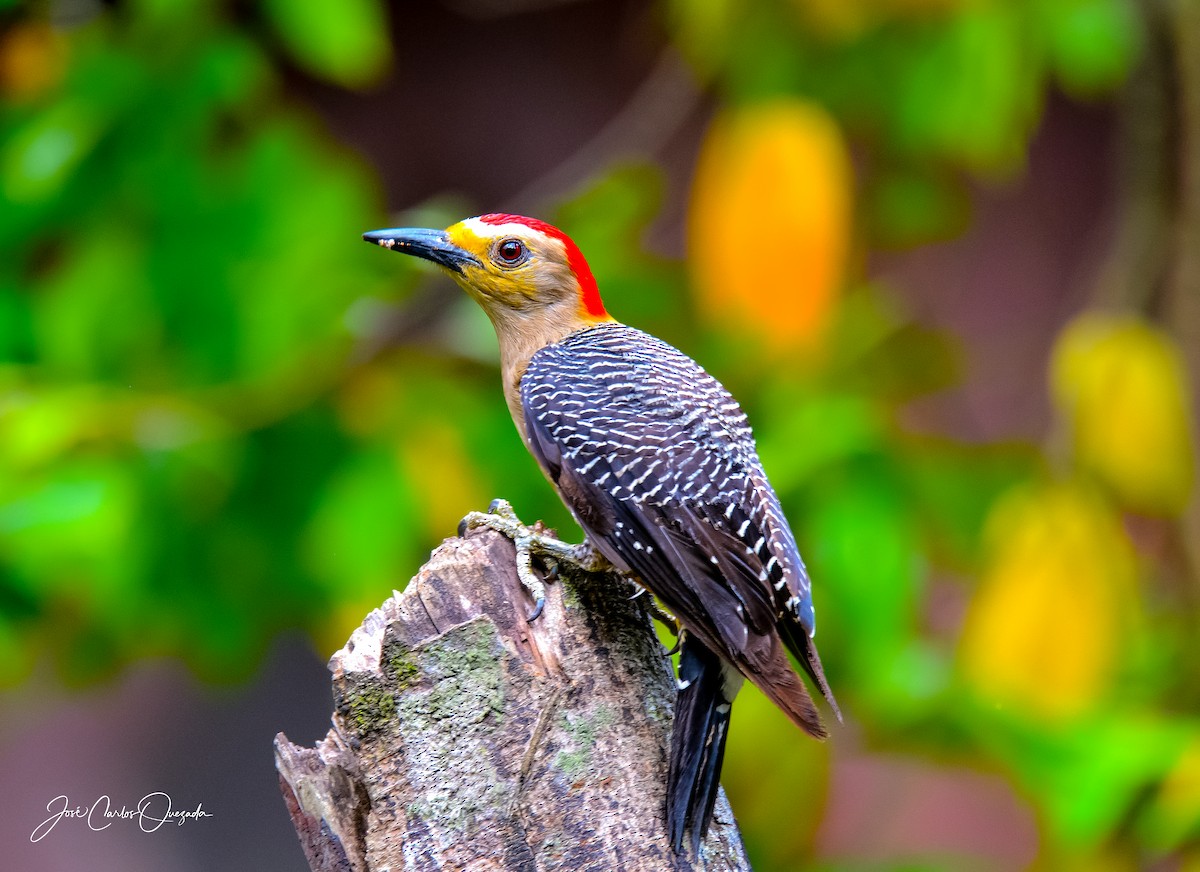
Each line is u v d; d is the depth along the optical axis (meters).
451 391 10.95
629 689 7.14
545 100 20.77
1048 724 10.45
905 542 10.60
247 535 10.77
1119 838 11.02
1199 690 12.32
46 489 9.81
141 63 10.66
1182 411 12.05
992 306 21.58
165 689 21.73
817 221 10.70
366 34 10.25
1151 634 12.91
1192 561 13.55
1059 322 21.52
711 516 7.79
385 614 7.05
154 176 10.75
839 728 11.56
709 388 8.77
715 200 10.93
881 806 14.84
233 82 10.71
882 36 11.54
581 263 9.89
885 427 10.91
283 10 10.20
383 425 10.74
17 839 20.95
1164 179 14.30
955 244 21.00
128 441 10.20
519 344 9.86
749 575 7.64
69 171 10.49
